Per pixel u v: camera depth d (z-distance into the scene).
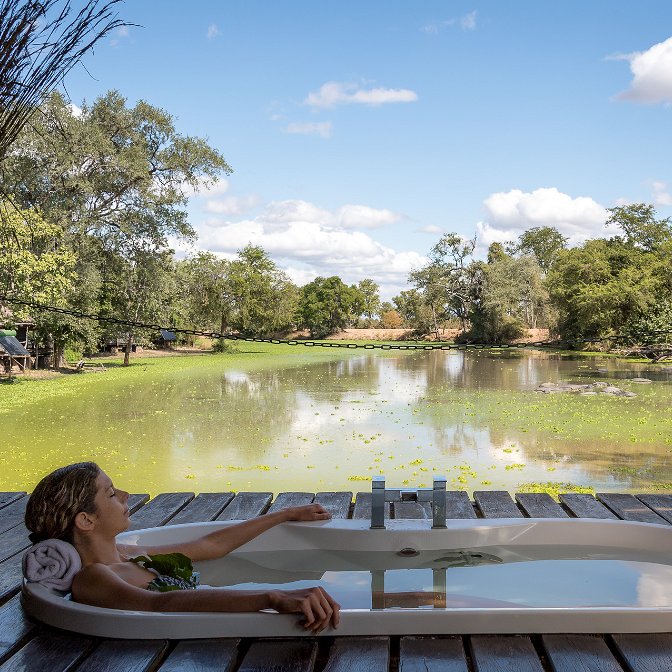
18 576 2.51
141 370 25.78
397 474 8.34
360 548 2.69
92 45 2.62
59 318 22.11
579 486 7.60
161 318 27.66
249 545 2.71
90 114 23.94
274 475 8.34
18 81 2.57
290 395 17.36
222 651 1.81
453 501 3.55
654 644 1.82
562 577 2.46
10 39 2.47
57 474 2.09
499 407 14.67
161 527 2.67
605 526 2.74
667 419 12.58
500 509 3.37
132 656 1.80
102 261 24.84
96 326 24.92
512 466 8.77
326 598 1.91
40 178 20.73
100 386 19.64
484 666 1.73
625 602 2.23
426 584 2.38
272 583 2.39
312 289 65.31
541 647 1.86
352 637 1.90
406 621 1.90
